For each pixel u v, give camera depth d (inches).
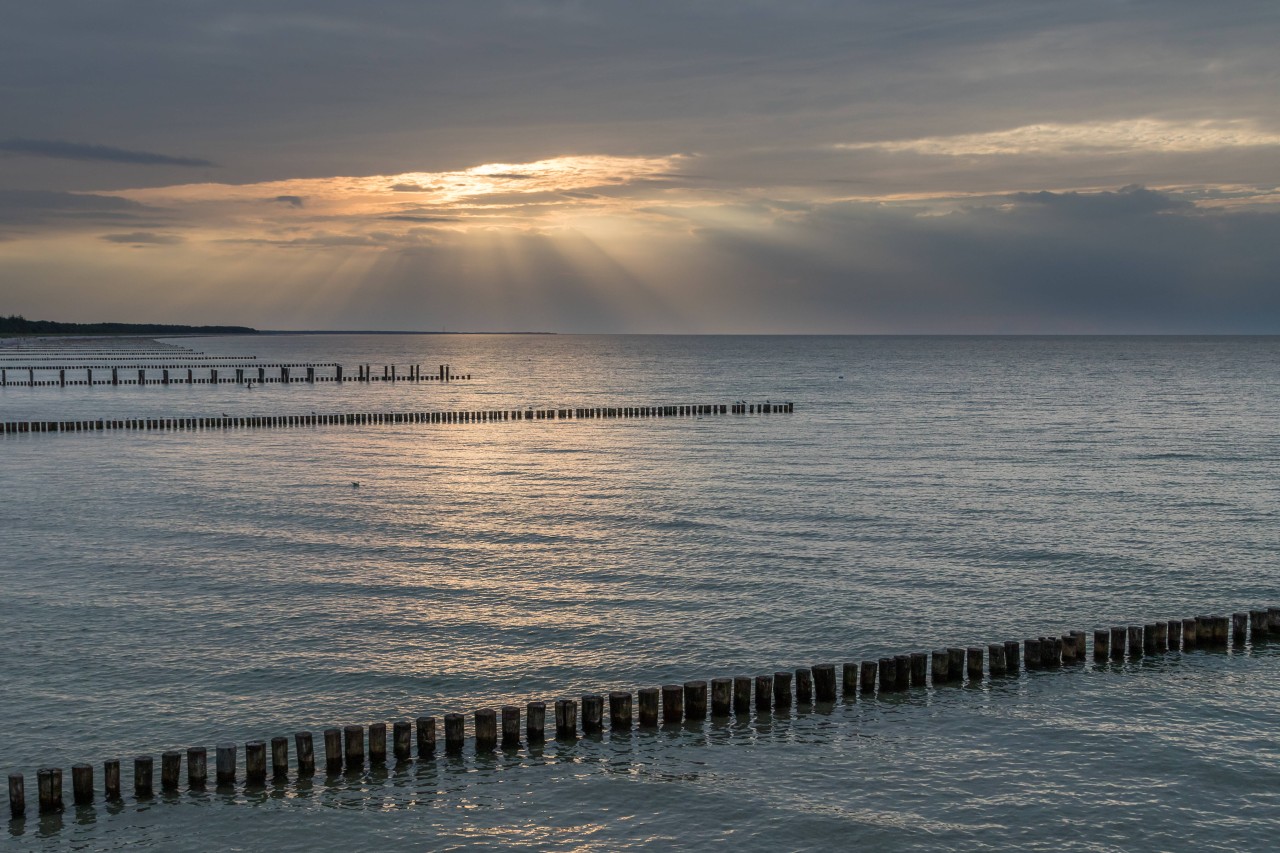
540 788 795.4
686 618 1165.7
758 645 1082.7
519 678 994.1
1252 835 735.1
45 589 1258.6
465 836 730.8
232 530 1609.3
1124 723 908.0
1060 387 5315.0
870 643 1091.3
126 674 985.5
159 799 769.6
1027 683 993.5
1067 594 1269.7
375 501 1866.4
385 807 767.1
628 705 884.6
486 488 2015.3
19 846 709.9
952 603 1227.9
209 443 2714.1
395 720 898.1
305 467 2288.4
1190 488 2031.3
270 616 1161.4
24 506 1790.1
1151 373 6845.5
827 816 756.0
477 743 847.1
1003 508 1808.6
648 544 1524.4
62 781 767.7
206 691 949.8
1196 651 1079.6
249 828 736.3
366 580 1316.4
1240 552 1480.1
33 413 3592.5
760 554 1459.2
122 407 3843.5
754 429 3159.5
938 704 946.1
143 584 1285.7
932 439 2896.2
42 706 911.7
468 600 1230.3
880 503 1855.3
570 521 1690.5
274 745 801.6
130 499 1866.4
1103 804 774.5
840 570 1370.6
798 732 889.5
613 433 3031.5
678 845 721.0
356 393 4739.2
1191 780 810.2
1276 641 1106.1
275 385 5236.2
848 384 5649.6
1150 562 1419.8
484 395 4739.2
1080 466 2346.2
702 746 863.7
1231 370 7268.7
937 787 798.5
